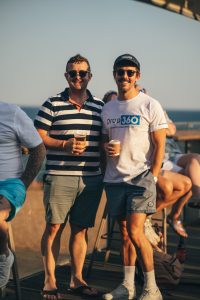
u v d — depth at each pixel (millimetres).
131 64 4250
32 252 5980
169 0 7910
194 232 7250
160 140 4250
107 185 4395
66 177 4457
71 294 4617
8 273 3992
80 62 4422
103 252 6043
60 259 5605
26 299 4465
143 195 4195
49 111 4461
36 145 4051
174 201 5203
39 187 6465
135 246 4234
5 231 3910
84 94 4523
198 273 5301
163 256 4738
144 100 4289
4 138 4016
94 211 4617
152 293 4230
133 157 4273
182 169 5809
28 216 6203
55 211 4465
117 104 4348
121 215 4441
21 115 4031
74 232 4648
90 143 4496
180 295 4633
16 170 4074
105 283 4953
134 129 4266
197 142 9188
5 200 3926
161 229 5715
